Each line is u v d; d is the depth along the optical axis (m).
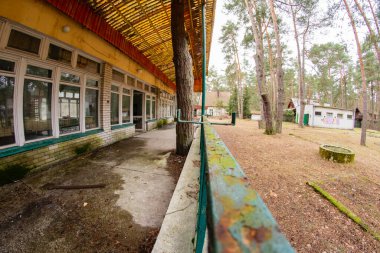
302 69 20.42
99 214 2.37
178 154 5.02
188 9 5.49
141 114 9.58
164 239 1.59
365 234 2.48
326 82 33.50
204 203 0.88
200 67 11.22
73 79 4.70
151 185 3.19
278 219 2.74
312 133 13.70
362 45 11.35
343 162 5.49
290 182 3.96
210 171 0.50
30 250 1.83
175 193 2.32
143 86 9.37
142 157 4.78
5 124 3.26
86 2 4.04
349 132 18.64
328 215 2.85
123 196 2.81
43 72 3.90
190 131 4.99
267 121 10.73
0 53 3.06
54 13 3.40
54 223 2.19
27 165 3.45
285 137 10.08
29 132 3.67
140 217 2.33
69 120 4.66
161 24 5.75
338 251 2.21
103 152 5.21
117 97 7.05
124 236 2.01
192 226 1.73
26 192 2.87
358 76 27.83
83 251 1.82
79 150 4.78
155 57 8.52
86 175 3.56
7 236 1.98
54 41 3.89
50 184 3.15
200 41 7.63
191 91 4.95
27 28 3.26
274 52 21.61
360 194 3.59
